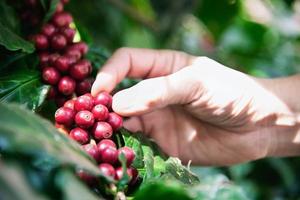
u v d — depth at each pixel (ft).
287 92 2.12
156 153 1.53
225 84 1.93
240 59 3.49
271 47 3.62
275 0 3.65
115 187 1.25
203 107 1.93
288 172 2.81
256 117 2.05
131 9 3.08
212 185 1.59
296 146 2.21
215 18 3.19
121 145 1.49
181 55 2.01
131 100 1.63
